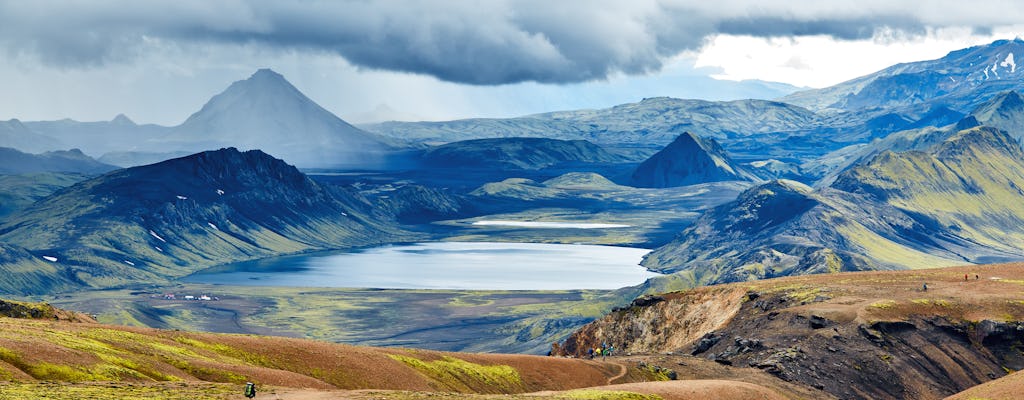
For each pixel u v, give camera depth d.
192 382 142.88
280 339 188.50
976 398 183.88
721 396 183.50
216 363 159.12
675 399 173.25
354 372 178.88
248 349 175.62
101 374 136.75
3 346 135.50
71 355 140.50
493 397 152.50
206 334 183.50
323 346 187.62
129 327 183.25
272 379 159.00
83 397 117.56
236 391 136.50
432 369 192.00
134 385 131.75
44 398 114.06
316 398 137.12
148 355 154.00
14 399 111.69
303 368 174.25
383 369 183.38
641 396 168.25
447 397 146.50
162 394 126.31
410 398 142.50
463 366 199.25
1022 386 183.25
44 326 165.50
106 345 153.75
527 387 199.62
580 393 164.62
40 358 135.62
